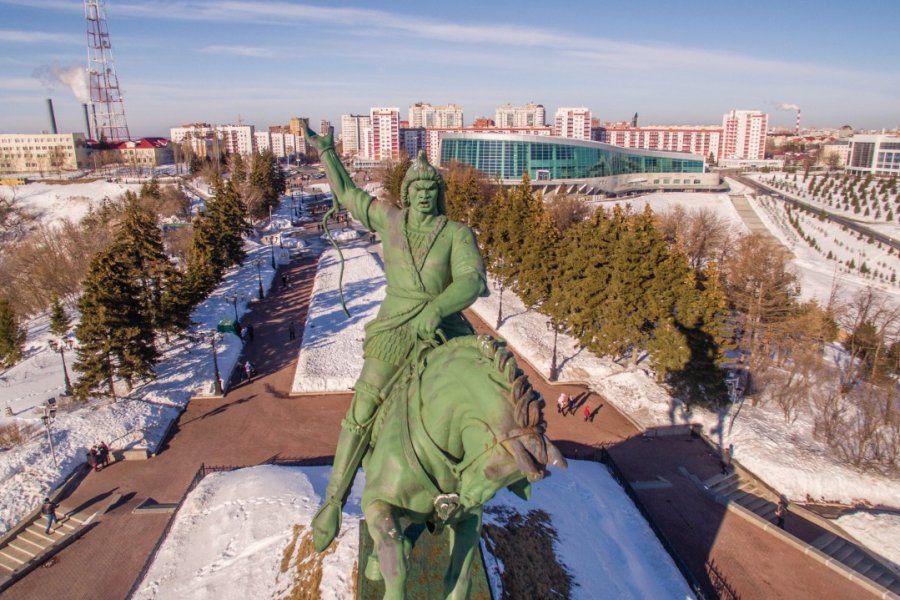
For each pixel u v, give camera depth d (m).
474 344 5.34
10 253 57.41
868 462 23.95
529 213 45.50
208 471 22.94
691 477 23.20
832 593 17.16
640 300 30.94
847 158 179.25
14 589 17.27
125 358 28.42
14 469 22.44
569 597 14.38
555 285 36.81
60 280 45.88
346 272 54.38
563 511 18.25
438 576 8.37
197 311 42.88
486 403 4.76
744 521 20.52
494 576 14.08
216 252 48.56
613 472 22.72
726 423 26.95
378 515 5.53
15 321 36.56
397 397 6.00
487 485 4.86
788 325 32.12
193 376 31.44
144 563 17.80
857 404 28.42
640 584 15.98
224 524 17.48
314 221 85.56
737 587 17.28
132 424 26.05
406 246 6.18
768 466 23.50
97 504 21.33
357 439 6.55
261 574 14.84
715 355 26.91
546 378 32.16
